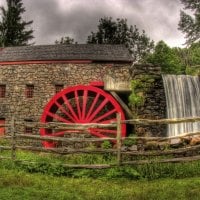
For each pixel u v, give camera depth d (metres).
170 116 18.14
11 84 23.31
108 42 45.38
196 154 13.09
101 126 13.01
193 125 18.53
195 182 10.55
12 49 25.12
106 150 12.20
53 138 13.01
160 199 9.11
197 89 19.16
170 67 29.61
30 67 22.94
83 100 19.08
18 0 51.16
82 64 22.09
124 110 18.70
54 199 9.08
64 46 23.95
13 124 13.22
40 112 22.59
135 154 12.05
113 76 21.86
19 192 9.47
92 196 9.45
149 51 45.75
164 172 11.52
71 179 11.38
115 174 11.50
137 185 10.64
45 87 22.56
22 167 12.42
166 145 13.71
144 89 17.92
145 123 12.35
